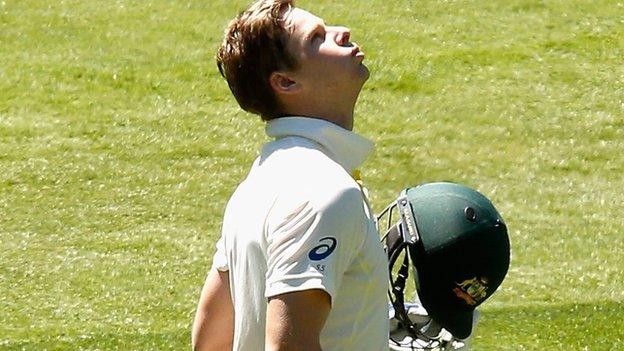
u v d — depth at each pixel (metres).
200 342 9.77
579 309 25.09
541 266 28.30
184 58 43.75
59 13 47.16
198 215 32.09
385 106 40.44
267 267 8.34
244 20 9.05
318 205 8.16
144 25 46.44
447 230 9.66
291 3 9.13
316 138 8.79
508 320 24.25
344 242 8.19
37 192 33.44
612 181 35.06
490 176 35.44
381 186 34.75
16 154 36.06
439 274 9.67
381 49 44.66
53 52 43.84
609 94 41.56
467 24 47.09
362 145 8.98
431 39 45.78
